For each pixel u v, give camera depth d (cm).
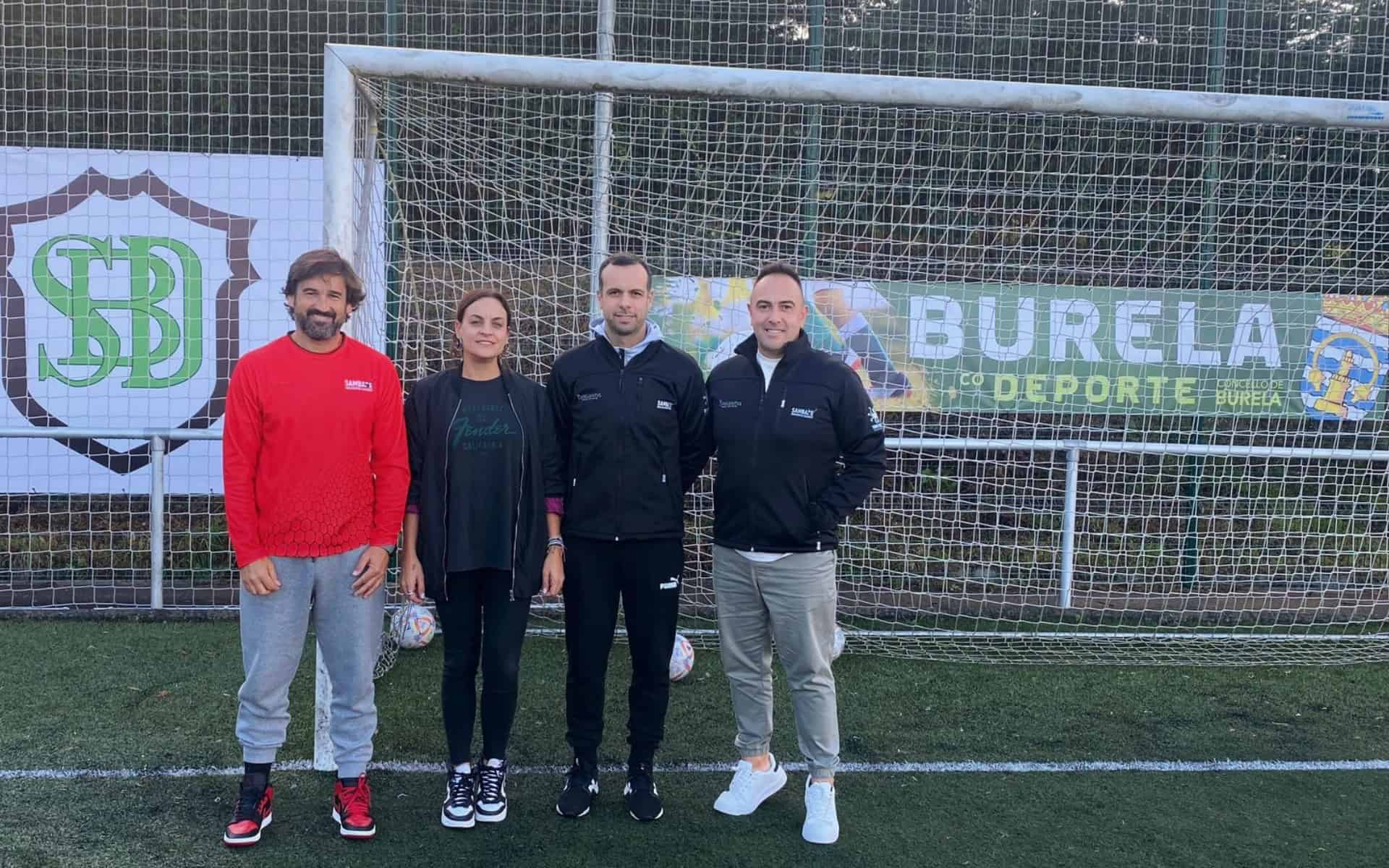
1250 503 523
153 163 498
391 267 408
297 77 519
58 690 366
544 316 445
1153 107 337
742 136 471
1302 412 505
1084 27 525
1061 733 353
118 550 512
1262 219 495
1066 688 397
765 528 266
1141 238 493
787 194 479
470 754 296
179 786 293
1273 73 525
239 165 502
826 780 273
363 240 333
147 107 510
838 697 382
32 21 501
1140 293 494
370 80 312
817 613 270
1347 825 287
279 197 506
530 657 419
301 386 246
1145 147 493
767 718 286
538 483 263
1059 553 514
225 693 367
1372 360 503
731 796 286
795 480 264
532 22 517
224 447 250
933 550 514
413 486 269
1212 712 374
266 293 507
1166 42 526
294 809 281
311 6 519
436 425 260
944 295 490
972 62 527
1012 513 522
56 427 486
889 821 284
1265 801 302
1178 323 495
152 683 375
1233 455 475
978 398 496
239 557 247
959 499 512
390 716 351
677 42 517
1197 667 425
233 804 283
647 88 315
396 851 260
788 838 273
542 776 309
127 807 279
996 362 494
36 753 313
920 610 482
